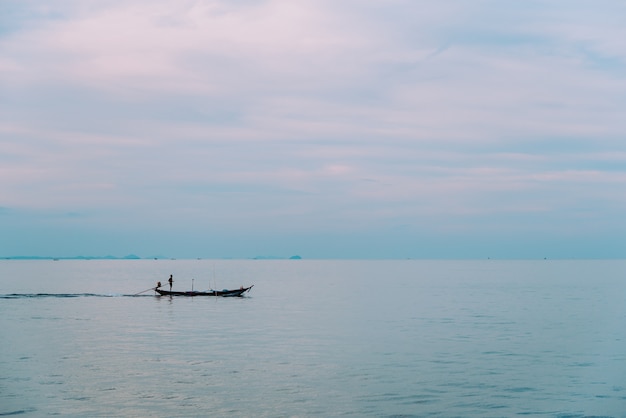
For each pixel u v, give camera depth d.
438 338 55.31
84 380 37.56
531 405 33.31
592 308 86.81
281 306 87.50
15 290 125.25
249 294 115.25
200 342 51.94
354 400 34.00
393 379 38.59
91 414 31.16
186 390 35.59
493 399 34.34
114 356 45.12
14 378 37.94
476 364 43.22
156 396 34.34
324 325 64.38
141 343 51.19
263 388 36.22
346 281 175.75
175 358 44.56
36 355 45.28
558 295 115.56
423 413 31.91
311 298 104.75
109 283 155.25
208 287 144.50
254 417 31.05
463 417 31.33
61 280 171.38
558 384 37.59
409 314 76.81
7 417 30.50
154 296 102.88
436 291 127.62
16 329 59.50
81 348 48.44
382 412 32.00
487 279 191.88
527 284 159.38
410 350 48.78
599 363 43.78
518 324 66.31
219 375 39.25
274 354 46.53
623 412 32.22
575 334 58.38
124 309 80.88
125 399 33.72
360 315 75.19
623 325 65.75
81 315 72.81
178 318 70.31
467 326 64.31
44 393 34.62
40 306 84.44
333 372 40.38
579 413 32.06
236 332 58.28
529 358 45.62
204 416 31.11
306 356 45.84
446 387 36.75
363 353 47.22
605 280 184.50
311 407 32.72
